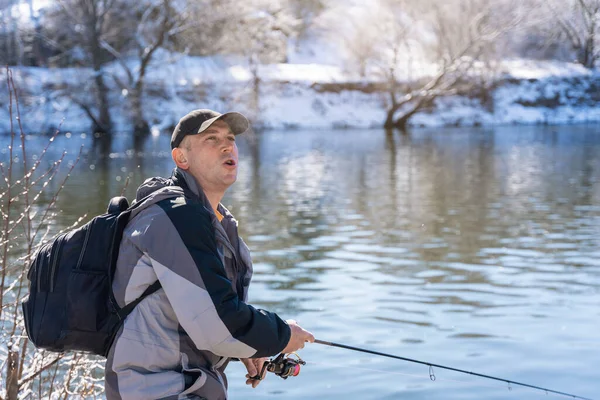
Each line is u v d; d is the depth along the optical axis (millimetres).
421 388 6344
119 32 45062
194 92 46625
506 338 7590
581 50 60375
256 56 50281
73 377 4383
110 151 33000
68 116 43750
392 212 16344
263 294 9414
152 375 2979
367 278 10203
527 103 55688
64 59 45531
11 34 44781
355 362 6957
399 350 7312
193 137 3252
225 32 46312
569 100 56469
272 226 14531
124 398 2961
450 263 11125
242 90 47938
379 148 35250
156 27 45125
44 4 47562
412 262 11219
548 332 7762
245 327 3012
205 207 3203
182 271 2949
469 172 24828
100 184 21219
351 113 52156
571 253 11758
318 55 63281
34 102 42469
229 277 3232
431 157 30406
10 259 9414
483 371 6730
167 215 3004
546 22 58188
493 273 10445
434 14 49969
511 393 6211
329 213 16188
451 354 7176
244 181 22688
